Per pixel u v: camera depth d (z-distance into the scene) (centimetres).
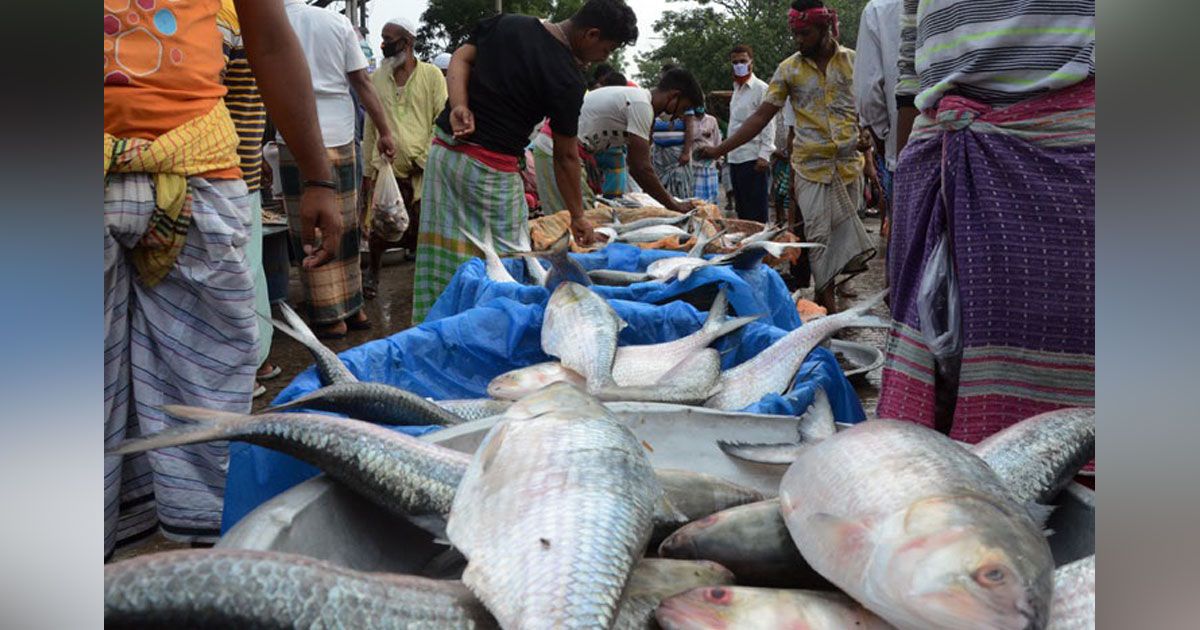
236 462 213
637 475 155
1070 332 247
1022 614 121
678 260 422
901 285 275
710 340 303
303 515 161
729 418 218
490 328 312
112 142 229
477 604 137
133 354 255
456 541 146
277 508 161
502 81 444
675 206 717
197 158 241
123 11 227
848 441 156
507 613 131
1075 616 141
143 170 234
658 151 1082
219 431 177
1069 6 239
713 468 212
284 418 179
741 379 284
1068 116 243
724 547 165
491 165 452
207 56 247
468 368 309
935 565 127
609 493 147
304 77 251
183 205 242
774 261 636
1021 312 248
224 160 251
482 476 153
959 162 251
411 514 176
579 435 157
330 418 178
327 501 170
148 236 242
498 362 313
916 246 270
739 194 1035
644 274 417
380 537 182
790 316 419
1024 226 246
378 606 132
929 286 261
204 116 244
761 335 316
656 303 375
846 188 658
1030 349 249
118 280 246
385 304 748
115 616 125
